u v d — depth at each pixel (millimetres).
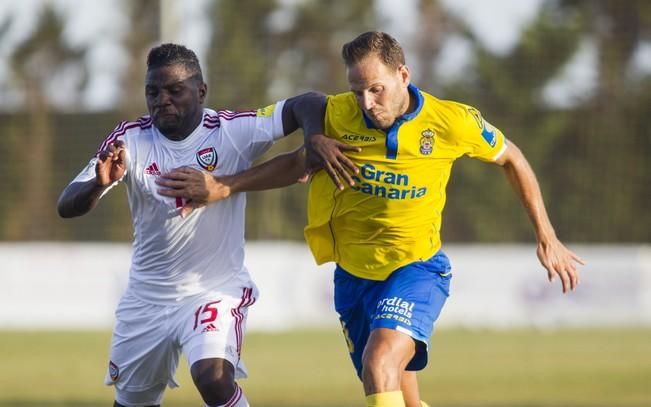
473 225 106812
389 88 20516
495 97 122438
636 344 64812
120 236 96125
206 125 22062
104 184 20562
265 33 109688
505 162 23266
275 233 98688
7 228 101875
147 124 22172
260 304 79000
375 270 22859
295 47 120062
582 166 111438
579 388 43750
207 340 21594
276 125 22281
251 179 22000
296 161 22312
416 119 21625
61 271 80938
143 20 133500
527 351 60812
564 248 23547
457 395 41344
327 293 81250
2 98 122875
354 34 134500
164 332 22469
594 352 60094
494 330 76875
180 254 22141
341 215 22656
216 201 21984
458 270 82750
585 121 113500
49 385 44438
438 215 22797
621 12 116250
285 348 63312
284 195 99062
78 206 21203
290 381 47000
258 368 52656
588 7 119938
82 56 134375
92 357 56719
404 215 22297
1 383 45188
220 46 104062
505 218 106188
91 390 42688
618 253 84250
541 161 112312
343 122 21766
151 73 21047
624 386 44406
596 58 117250
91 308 80438
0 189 103562
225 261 22500
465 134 21938
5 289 81625
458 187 107062
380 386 20734
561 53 122312
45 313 80938
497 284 82250
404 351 21406
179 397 41438
